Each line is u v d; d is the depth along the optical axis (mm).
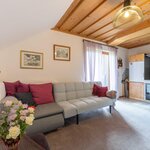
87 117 3098
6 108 920
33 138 1198
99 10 2613
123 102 4539
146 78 4672
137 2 2365
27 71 3129
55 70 3586
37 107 2408
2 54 2791
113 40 4285
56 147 1875
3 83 2389
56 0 1745
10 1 1226
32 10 1683
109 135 2230
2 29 1856
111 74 4973
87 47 4148
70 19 3010
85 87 3654
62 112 2443
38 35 3271
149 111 3533
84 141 2041
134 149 1832
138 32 3457
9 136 808
